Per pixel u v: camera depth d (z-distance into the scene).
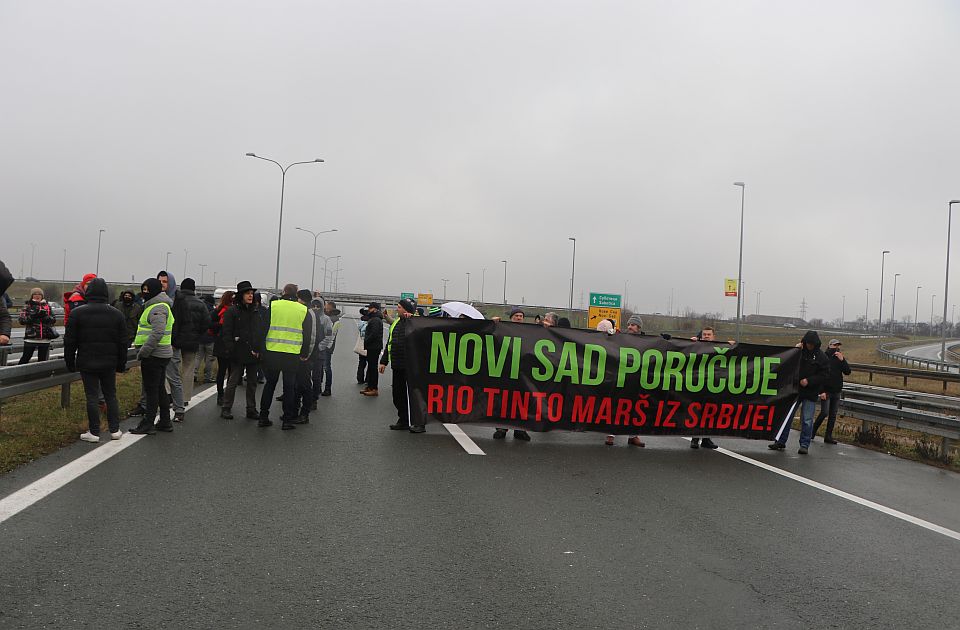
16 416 9.20
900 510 6.96
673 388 10.12
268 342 9.51
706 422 10.22
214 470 7.03
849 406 12.09
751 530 5.93
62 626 3.56
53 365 9.38
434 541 5.17
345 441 8.97
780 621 4.07
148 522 5.29
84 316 8.00
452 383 9.87
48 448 7.67
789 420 10.39
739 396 10.27
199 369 16.78
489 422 9.88
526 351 9.92
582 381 9.96
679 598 4.33
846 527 6.20
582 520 5.93
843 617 4.18
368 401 13.15
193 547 4.80
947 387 29.25
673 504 6.66
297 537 5.11
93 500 5.79
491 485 7.00
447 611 3.97
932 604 4.46
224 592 4.08
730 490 7.41
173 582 4.19
